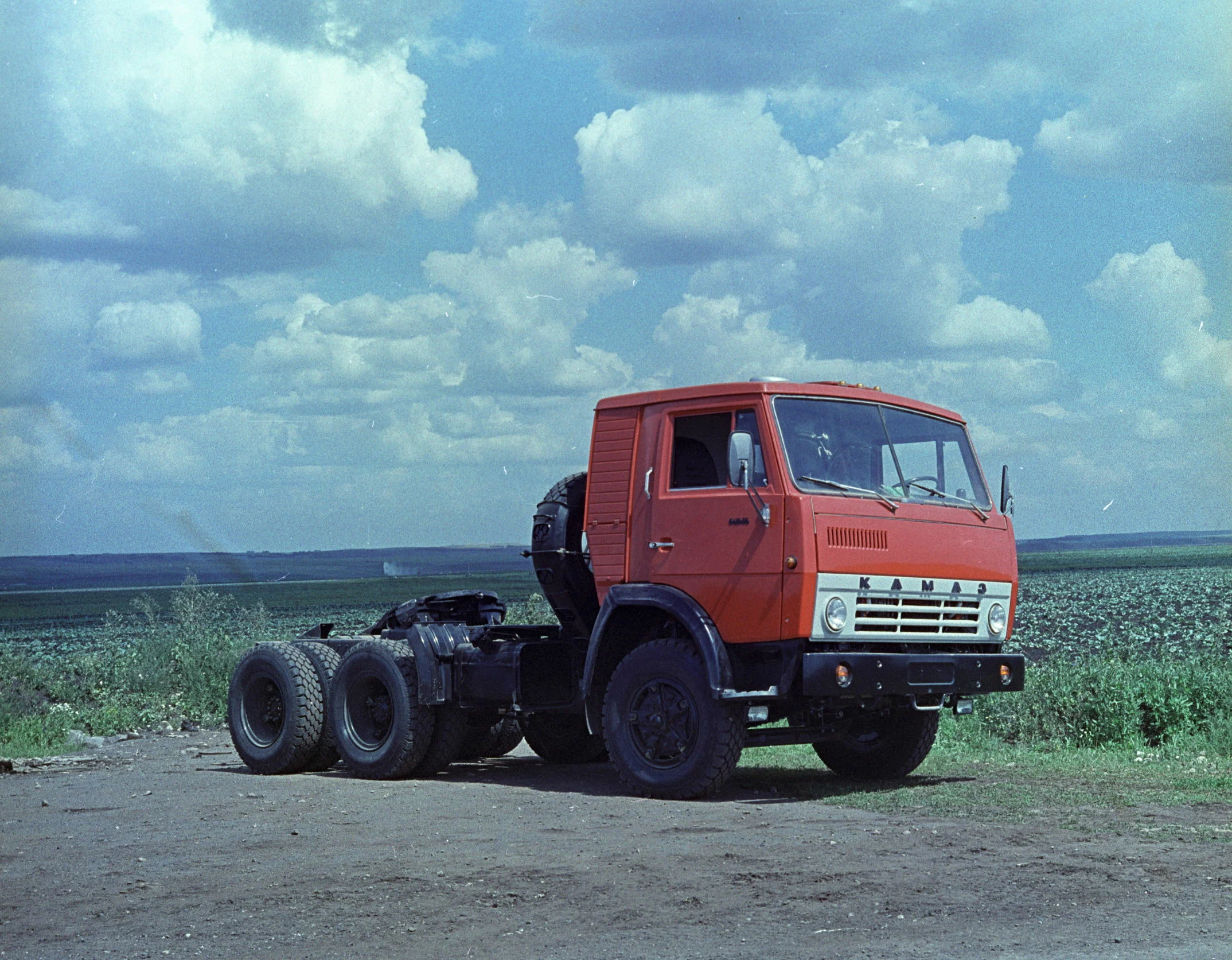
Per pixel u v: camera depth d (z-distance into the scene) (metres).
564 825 8.76
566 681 11.55
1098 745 12.96
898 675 9.83
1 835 8.95
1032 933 5.71
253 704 13.03
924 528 10.16
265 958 5.58
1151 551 138.12
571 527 11.31
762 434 9.74
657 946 5.62
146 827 9.07
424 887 6.83
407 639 12.27
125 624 32.34
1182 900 6.28
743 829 8.45
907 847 7.70
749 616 9.62
